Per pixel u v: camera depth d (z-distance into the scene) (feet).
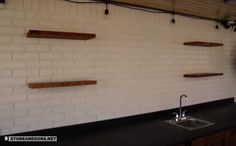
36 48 7.65
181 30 11.53
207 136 8.83
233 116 11.21
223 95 14.05
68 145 7.36
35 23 7.60
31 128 7.68
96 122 9.00
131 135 8.36
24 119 7.55
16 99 7.39
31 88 7.51
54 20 7.93
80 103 8.60
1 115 7.19
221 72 13.80
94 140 7.82
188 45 11.91
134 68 9.92
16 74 7.36
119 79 9.51
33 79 7.63
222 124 9.88
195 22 12.15
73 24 8.30
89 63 8.71
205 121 10.34
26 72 7.51
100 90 9.04
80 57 8.50
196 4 10.99
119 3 9.30
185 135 8.45
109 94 9.27
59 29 8.04
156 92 10.74
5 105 7.23
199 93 12.64
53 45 7.95
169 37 11.06
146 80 10.35
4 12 7.09
